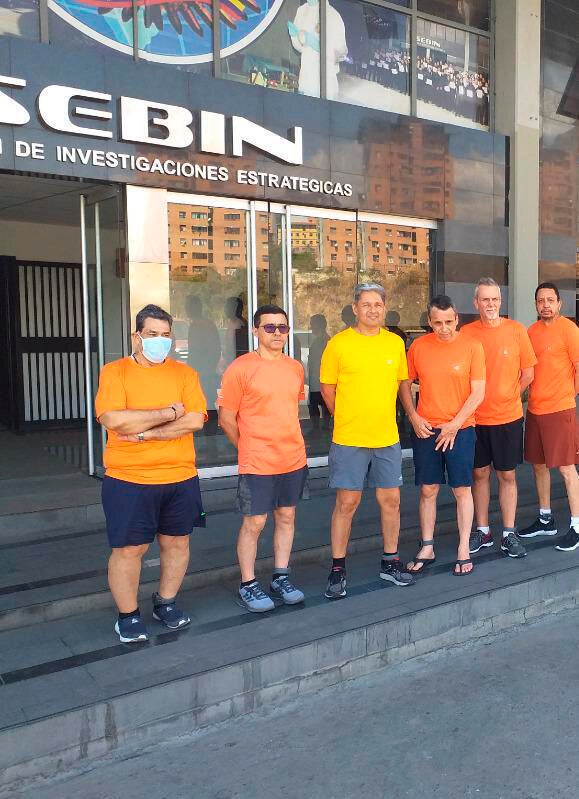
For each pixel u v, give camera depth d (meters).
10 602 3.76
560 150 8.79
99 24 5.75
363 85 7.28
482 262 8.03
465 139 7.79
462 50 8.02
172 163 5.89
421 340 4.49
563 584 4.45
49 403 9.39
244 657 3.27
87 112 5.45
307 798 2.57
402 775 2.70
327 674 3.46
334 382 4.10
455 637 3.94
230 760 2.84
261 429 3.83
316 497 6.20
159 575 4.23
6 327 9.07
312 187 6.70
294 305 6.90
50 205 7.32
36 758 2.72
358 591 4.15
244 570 3.91
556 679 3.48
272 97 6.42
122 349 6.00
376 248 7.38
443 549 4.97
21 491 5.65
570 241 9.02
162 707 3.01
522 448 5.09
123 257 5.88
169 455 3.45
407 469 7.13
